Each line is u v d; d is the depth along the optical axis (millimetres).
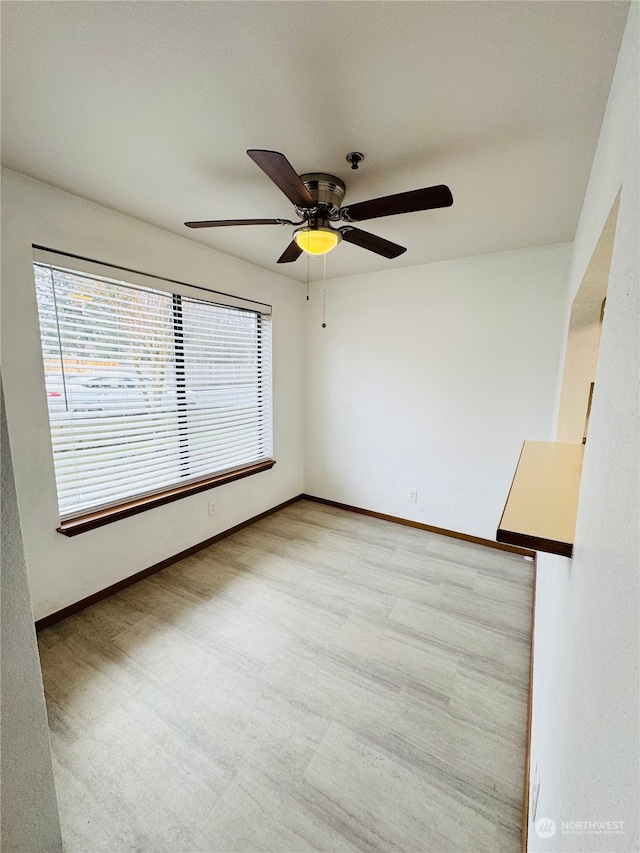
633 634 364
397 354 3230
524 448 1779
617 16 855
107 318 2125
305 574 2543
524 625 2047
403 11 876
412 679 1685
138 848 1089
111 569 2266
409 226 2168
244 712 1514
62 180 1721
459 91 1126
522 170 1549
